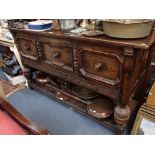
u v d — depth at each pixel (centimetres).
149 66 121
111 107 125
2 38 173
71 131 127
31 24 118
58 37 104
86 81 108
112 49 83
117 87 93
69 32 101
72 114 144
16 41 149
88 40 87
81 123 134
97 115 119
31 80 179
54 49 117
